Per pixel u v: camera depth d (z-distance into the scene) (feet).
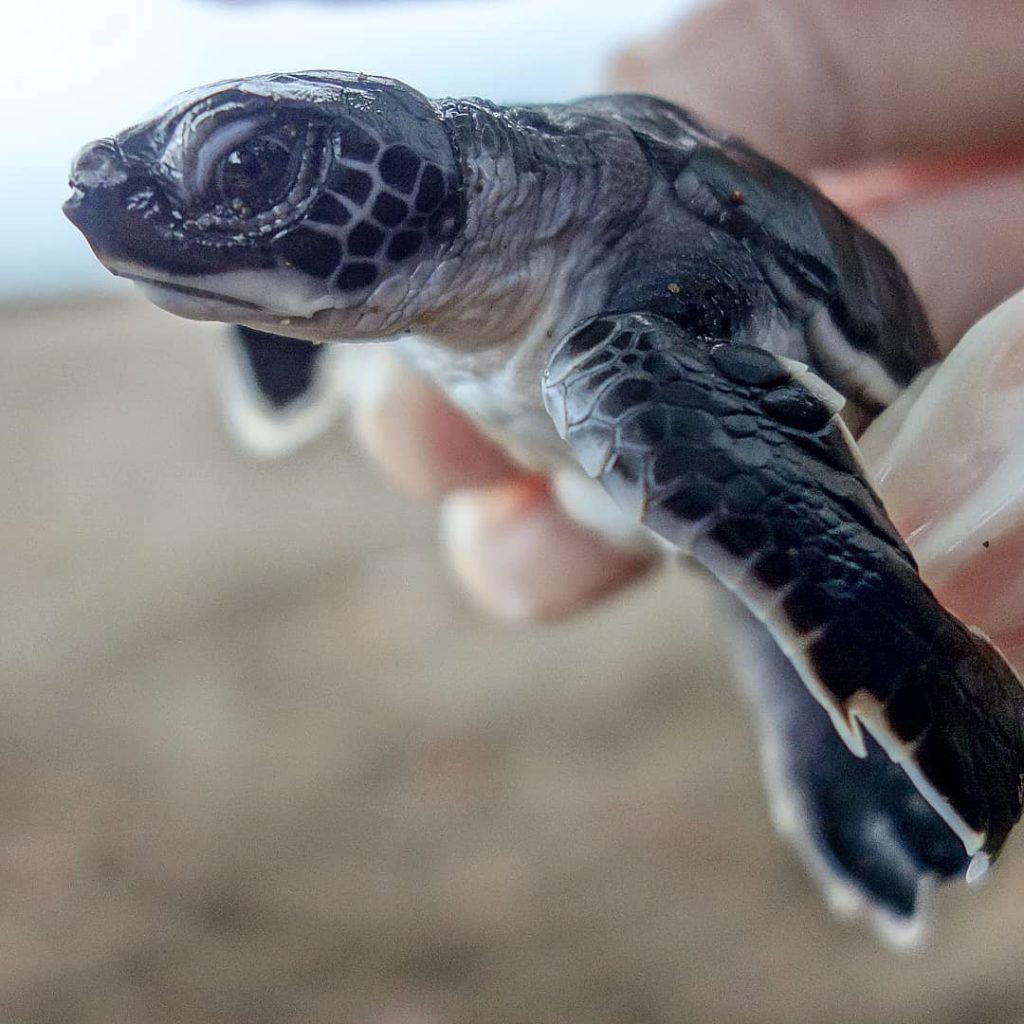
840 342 0.34
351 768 0.88
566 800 0.84
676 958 0.69
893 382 0.35
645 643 1.01
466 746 0.90
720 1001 0.66
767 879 0.76
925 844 0.42
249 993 0.67
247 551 1.17
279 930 0.73
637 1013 0.66
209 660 1.00
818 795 0.44
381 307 0.33
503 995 0.67
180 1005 0.66
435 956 0.71
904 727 0.27
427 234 0.32
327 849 0.80
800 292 0.34
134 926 0.73
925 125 0.50
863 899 0.43
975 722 0.27
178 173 0.31
